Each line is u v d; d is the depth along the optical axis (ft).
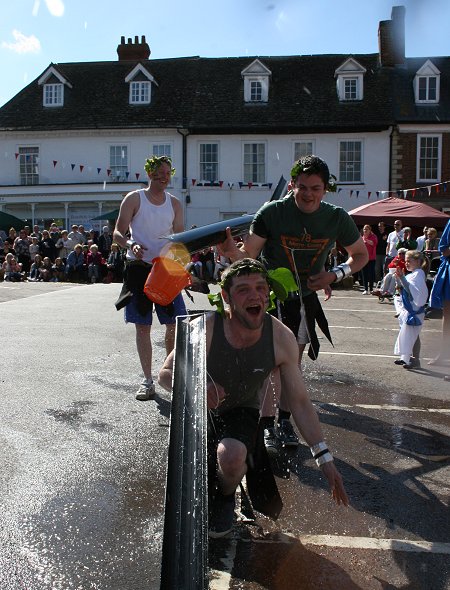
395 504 10.64
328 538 9.41
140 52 112.27
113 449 12.63
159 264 12.36
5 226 91.30
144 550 8.86
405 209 64.54
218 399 9.27
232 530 9.62
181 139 98.99
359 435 14.25
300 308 13.78
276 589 8.01
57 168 101.30
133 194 16.37
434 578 8.35
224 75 104.58
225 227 12.90
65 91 104.22
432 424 15.16
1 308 32.89
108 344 23.29
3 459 11.92
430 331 31.81
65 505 10.15
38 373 18.61
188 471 6.48
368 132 95.96
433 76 97.35
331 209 13.41
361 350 24.81
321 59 104.73
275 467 11.41
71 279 67.00
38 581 8.02
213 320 9.52
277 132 97.19
